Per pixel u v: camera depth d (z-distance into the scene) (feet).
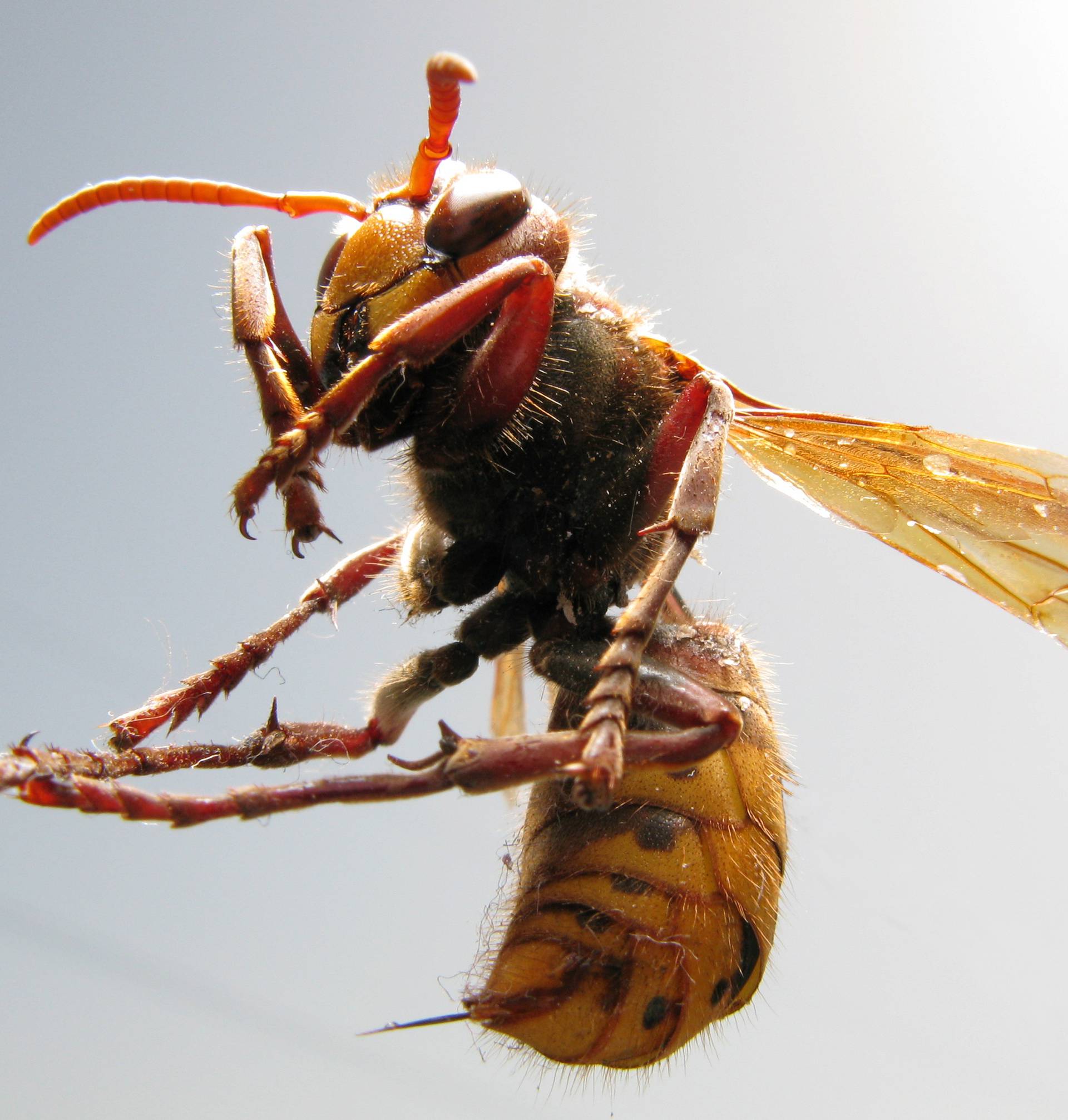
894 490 0.30
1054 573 0.30
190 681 0.29
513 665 0.32
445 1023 0.28
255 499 0.27
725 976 0.28
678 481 0.28
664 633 0.29
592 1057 0.28
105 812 0.26
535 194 0.30
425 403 0.29
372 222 0.29
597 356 0.29
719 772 0.28
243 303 0.28
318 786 0.27
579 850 0.28
